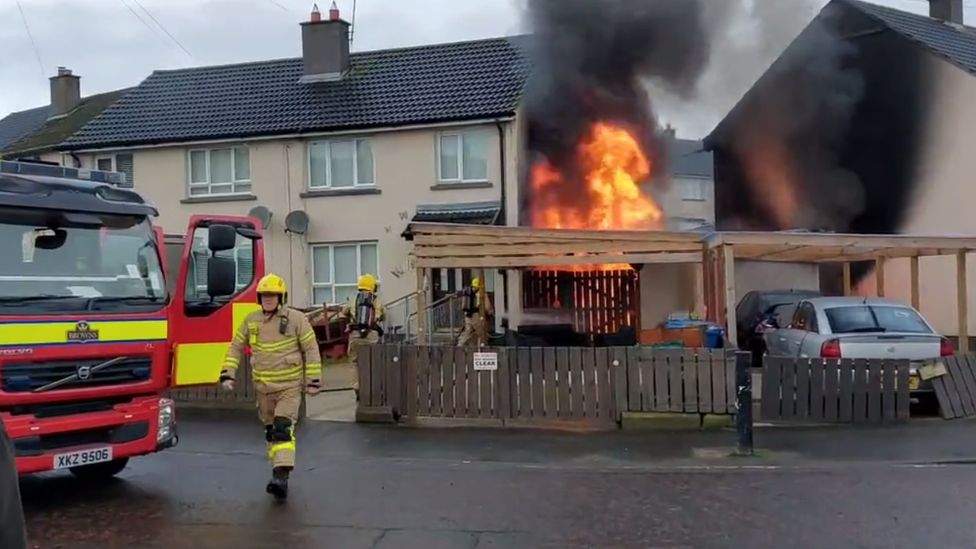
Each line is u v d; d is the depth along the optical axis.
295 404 8.14
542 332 18.14
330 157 22.33
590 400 11.60
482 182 21.12
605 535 6.75
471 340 16.25
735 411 11.23
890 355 11.96
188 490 8.35
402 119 21.47
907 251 15.45
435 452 10.14
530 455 9.92
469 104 21.45
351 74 23.91
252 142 22.61
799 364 11.56
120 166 23.73
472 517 7.30
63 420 7.55
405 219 21.61
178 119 23.72
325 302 21.72
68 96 29.02
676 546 6.45
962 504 7.55
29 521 7.26
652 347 11.70
